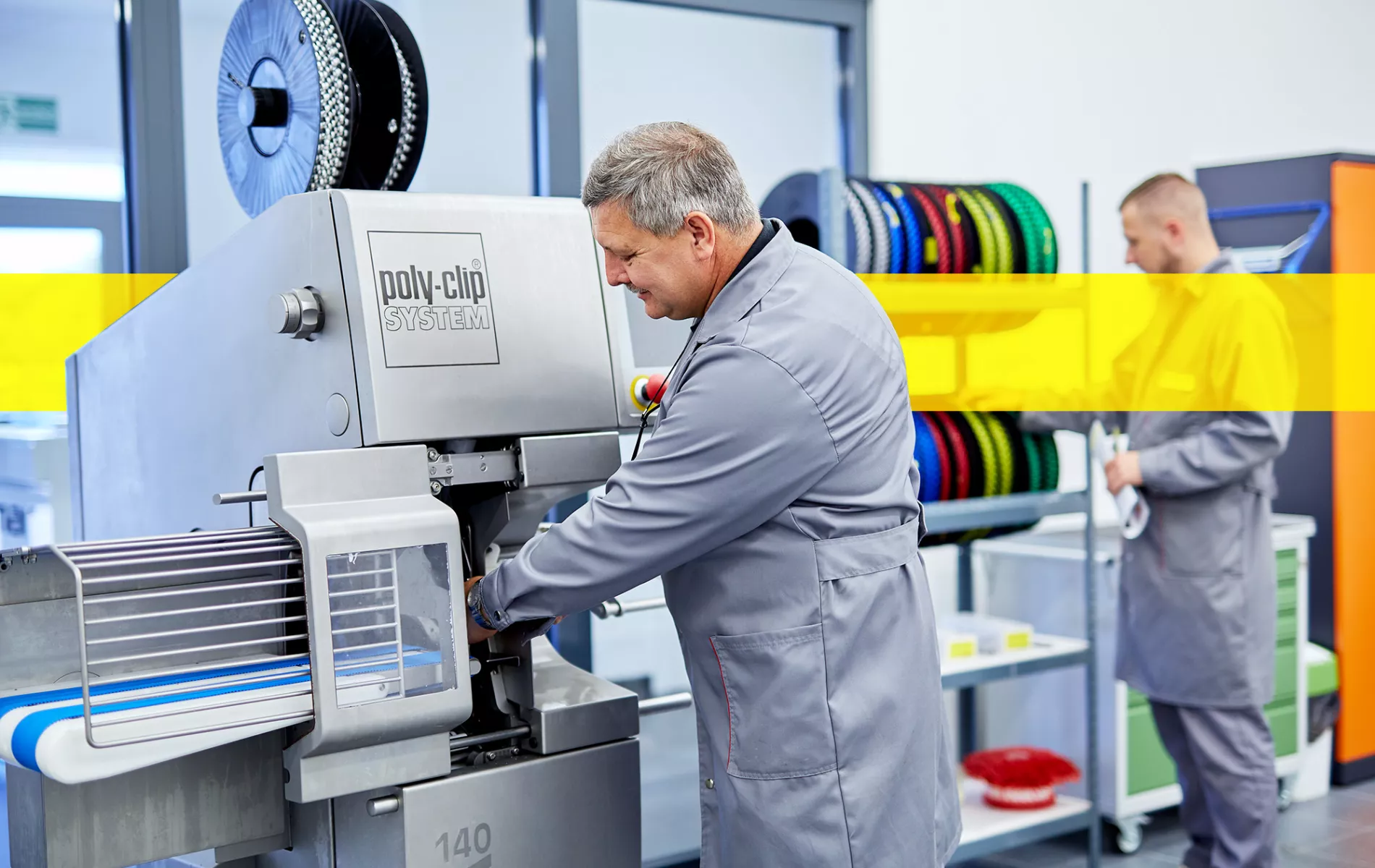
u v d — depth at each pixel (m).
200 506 1.46
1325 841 2.95
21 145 2.28
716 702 1.31
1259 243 3.43
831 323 1.25
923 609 1.35
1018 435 2.54
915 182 2.45
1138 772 2.88
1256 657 2.45
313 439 1.24
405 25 1.49
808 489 1.25
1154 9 3.58
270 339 1.30
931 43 3.15
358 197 1.19
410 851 1.18
